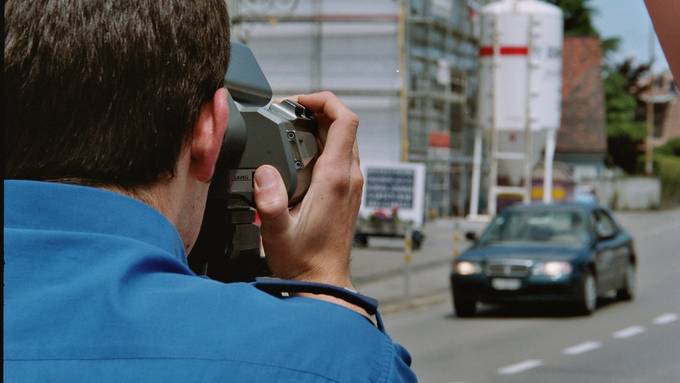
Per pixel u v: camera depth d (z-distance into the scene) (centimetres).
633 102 7950
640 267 2802
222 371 139
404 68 4209
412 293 2167
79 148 150
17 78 148
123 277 145
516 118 4662
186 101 155
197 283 149
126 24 149
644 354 1314
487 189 4984
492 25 4669
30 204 148
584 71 6706
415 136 4419
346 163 184
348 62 4194
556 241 1803
